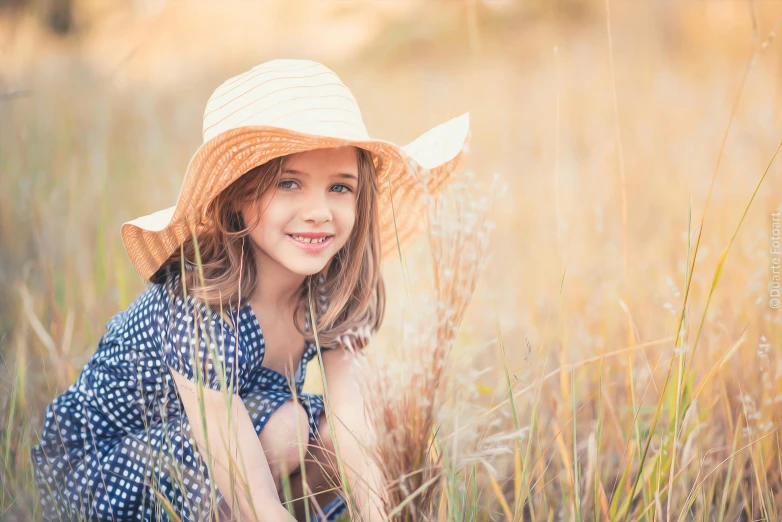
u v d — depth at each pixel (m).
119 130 4.60
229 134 1.51
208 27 8.45
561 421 1.90
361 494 1.63
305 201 1.62
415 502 1.35
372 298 1.89
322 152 1.61
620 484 1.57
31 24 5.25
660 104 4.63
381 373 1.35
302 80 1.66
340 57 8.00
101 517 1.71
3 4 5.09
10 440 1.79
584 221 3.08
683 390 1.66
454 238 1.37
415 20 7.87
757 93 3.95
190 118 5.09
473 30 2.50
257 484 1.57
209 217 1.70
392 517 1.35
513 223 3.39
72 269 2.75
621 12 6.69
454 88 5.92
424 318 1.33
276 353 1.83
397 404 1.33
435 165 1.79
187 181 1.55
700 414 1.82
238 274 1.67
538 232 3.16
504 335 2.46
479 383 2.12
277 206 1.62
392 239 1.99
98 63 6.66
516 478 1.62
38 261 2.80
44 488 1.74
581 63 5.96
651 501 1.55
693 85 4.88
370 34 8.26
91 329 2.41
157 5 7.89
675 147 3.85
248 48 8.27
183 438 1.69
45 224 2.99
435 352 1.33
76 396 1.82
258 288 1.75
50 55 6.73
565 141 4.45
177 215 1.61
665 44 6.03
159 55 7.67
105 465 1.74
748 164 3.35
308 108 1.62
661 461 1.56
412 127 5.03
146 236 1.73
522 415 1.99
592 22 7.11
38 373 2.15
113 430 1.80
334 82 1.69
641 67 5.51
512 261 3.03
